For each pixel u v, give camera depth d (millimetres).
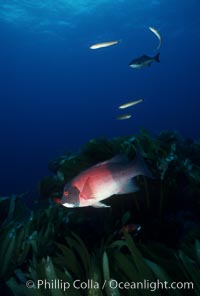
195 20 44531
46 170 37344
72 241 2936
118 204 3793
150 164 3898
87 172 2668
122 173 2732
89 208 4082
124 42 57312
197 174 4051
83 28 49469
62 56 66625
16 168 45031
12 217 4867
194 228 3035
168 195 3758
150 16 44094
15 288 2748
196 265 2287
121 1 40219
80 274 2811
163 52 61906
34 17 43562
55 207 4242
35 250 3547
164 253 2721
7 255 3701
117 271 2457
